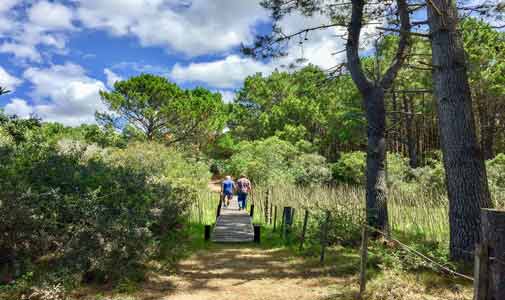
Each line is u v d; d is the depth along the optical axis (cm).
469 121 640
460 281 525
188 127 2911
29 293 449
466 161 628
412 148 2647
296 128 3638
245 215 1432
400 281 512
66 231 538
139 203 711
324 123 3334
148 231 612
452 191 640
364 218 831
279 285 585
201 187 1705
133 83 2703
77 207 559
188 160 2472
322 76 1091
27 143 756
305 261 738
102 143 2242
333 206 918
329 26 938
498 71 1933
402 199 1134
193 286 579
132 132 2820
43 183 607
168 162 1738
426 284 514
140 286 552
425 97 2438
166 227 835
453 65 652
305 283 588
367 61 1867
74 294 482
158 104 2789
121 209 629
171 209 836
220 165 4109
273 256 815
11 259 498
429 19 696
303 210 1134
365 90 906
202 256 816
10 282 445
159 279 602
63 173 671
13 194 488
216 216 1366
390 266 602
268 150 2895
